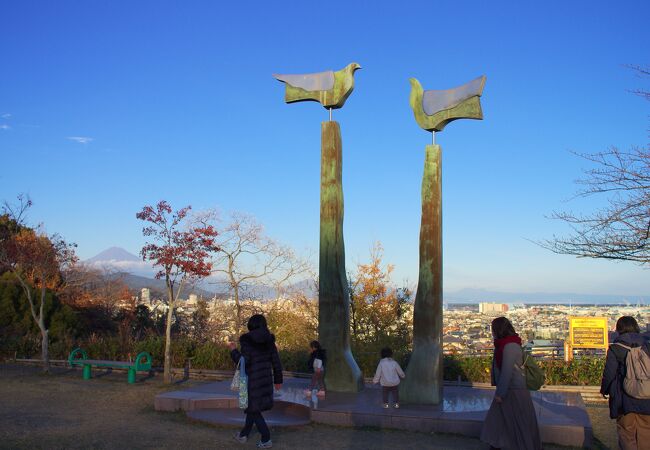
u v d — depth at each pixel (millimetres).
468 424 8453
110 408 10211
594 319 13008
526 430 6402
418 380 9711
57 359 16312
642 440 6070
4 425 8570
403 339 16969
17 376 13820
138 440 7906
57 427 8586
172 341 15797
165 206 12914
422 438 8273
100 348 16344
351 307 18156
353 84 11250
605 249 10883
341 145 11383
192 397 10031
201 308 23094
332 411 9086
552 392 10523
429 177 10164
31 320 21734
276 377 7809
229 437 8195
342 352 10898
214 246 13516
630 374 6070
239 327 20453
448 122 10352
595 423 9445
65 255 18266
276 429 8750
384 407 9336
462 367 12555
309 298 20703
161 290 31250
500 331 6598
